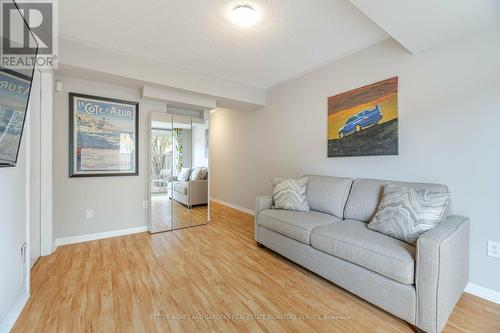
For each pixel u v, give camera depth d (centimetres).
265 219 257
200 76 334
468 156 185
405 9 153
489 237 175
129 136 318
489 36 174
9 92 128
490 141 175
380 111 241
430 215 162
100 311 157
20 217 160
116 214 312
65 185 277
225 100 374
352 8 192
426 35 184
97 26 218
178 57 284
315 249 202
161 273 211
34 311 155
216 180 569
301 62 297
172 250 264
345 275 177
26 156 170
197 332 140
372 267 159
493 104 173
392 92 232
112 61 268
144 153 331
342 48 261
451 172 195
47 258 237
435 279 132
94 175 293
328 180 264
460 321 151
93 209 296
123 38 240
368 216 216
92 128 291
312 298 177
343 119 278
